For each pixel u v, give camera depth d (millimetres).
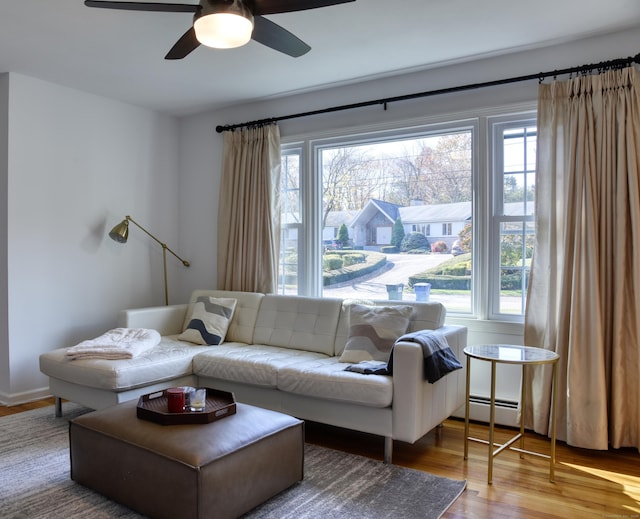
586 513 2219
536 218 3232
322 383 2838
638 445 2875
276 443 2299
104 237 4414
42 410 3645
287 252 4477
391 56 3459
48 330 3998
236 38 2094
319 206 4301
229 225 4555
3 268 3775
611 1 2697
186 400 2432
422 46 3291
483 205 3500
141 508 2133
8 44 3268
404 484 2479
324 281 4305
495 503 2307
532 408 3236
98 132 4355
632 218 2900
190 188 5004
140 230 4723
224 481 2027
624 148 2947
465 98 3568
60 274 4082
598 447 2891
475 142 3562
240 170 4516
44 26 3010
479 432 3266
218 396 2629
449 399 3113
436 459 2822
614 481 2549
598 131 3025
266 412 2477
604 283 2980
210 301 4066
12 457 2791
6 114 3752
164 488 2029
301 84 4051
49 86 3998
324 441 3125
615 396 2904
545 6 2754
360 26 2994
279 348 3730
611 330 2965
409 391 2627
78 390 3281
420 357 2637
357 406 2795
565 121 3137
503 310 3500
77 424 2414
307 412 2994
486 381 3453
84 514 2170
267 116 4484
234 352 3496
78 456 2424
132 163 4645
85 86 4105
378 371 2809
